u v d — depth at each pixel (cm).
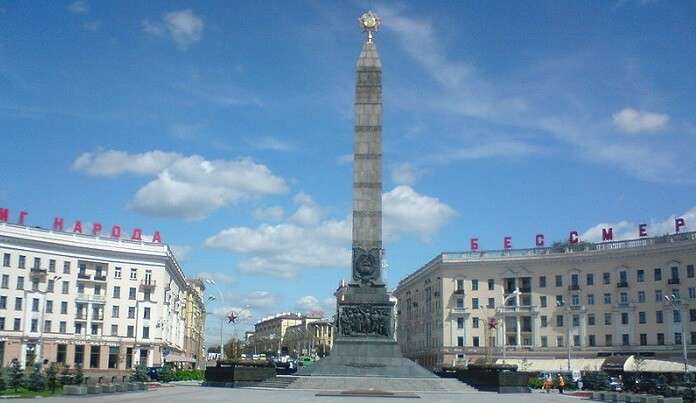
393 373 5725
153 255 10500
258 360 5984
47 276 9444
